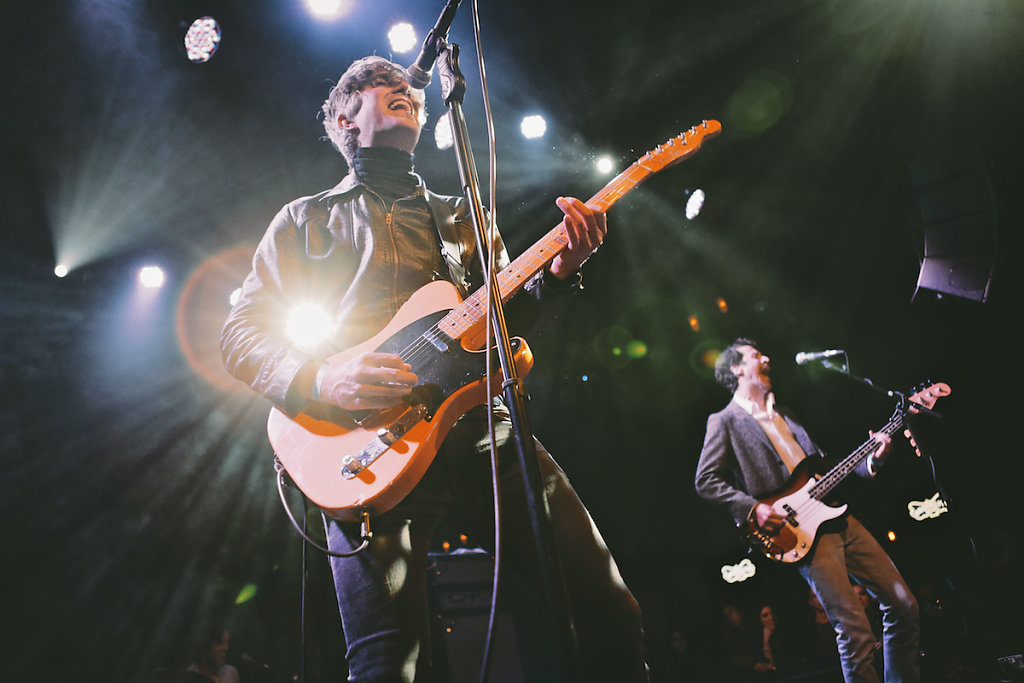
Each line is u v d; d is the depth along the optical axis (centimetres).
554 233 209
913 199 617
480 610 643
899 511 727
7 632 645
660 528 977
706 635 920
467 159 180
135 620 709
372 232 209
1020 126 504
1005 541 519
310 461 184
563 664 122
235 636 755
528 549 188
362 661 171
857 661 332
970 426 547
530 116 686
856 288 745
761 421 418
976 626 506
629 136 720
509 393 145
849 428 822
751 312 855
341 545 181
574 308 898
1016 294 521
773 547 370
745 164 739
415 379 175
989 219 526
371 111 225
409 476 177
